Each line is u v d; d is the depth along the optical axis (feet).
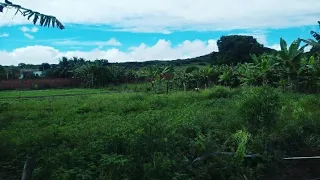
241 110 29.48
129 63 257.14
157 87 122.21
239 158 23.29
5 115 45.39
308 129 32.45
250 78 99.76
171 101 63.10
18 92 128.77
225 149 26.03
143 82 170.40
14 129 35.47
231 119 32.73
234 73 112.78
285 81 90.17
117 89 139.54
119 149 23.94
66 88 164.14
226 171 22.71
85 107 53.57
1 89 153.69
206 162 23.67
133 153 22.30
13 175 22.38
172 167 21.52
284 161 25.55
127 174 20.80
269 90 29.58
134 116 42.93
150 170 20.36
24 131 33.45
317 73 85.05
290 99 57.31
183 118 36.01
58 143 28.07
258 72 98.27
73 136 29.04
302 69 86.99
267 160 24.72
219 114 38.81
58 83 169.68
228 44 195.83
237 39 192.54
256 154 24.97
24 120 43.62
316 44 69.10
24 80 161.38
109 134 25.95
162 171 20.44
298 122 32.94
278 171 24.70
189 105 55.62
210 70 120.57
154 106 56.70
